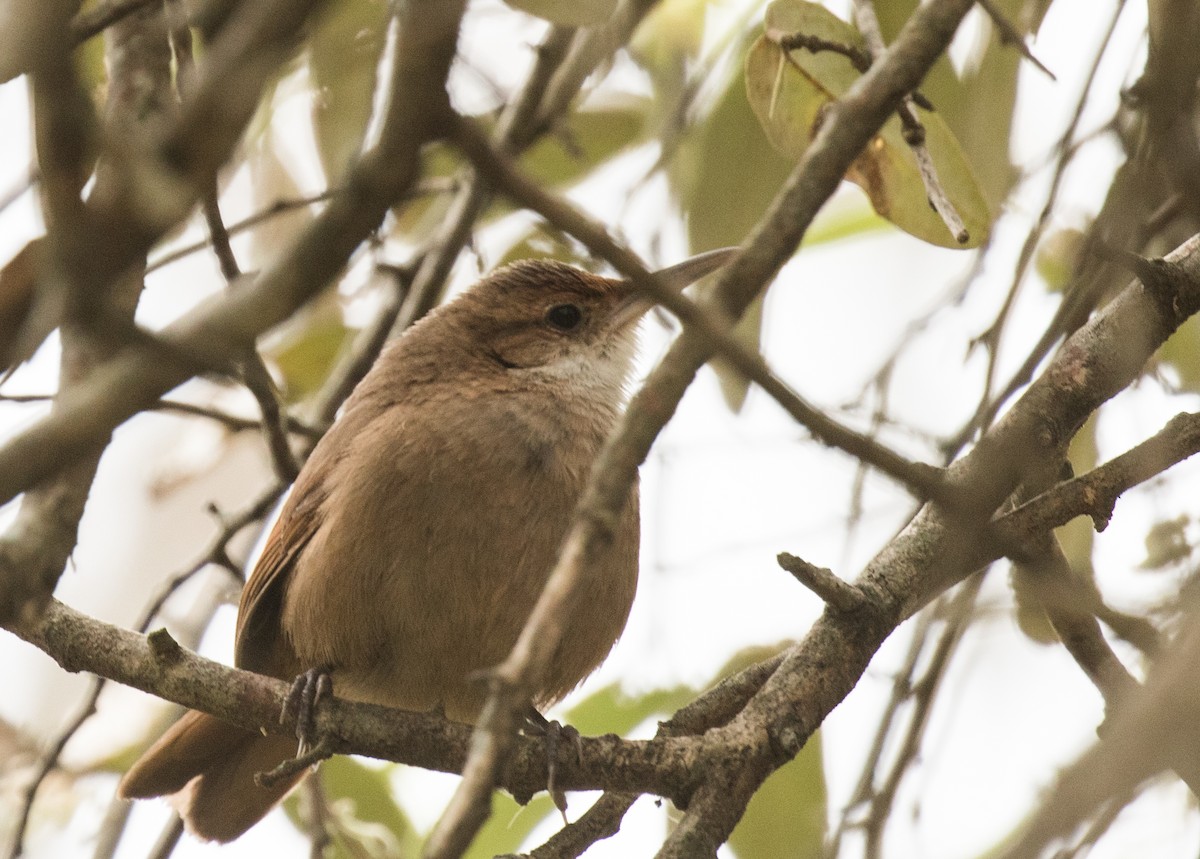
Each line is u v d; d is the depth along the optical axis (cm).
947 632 914
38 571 599
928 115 898
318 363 1337
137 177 426
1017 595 917
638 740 784
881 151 898
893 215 901
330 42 1003
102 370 489
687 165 1114
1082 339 798
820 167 562
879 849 878
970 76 1052
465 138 454
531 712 934
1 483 447
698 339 538
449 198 1313
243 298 450
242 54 443
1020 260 952
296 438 1259
